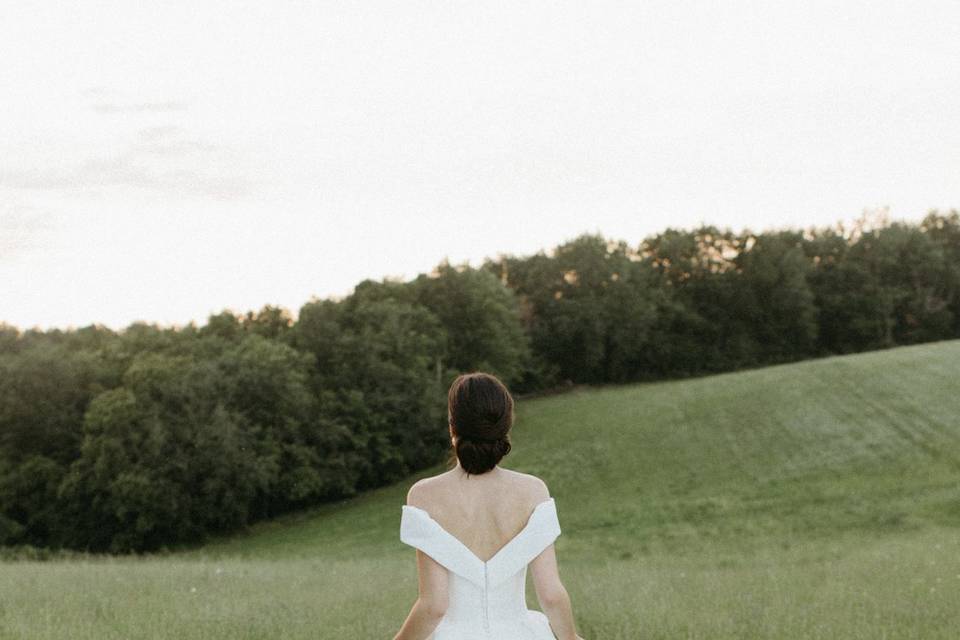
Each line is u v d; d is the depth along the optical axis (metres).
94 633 7.39
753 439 48.66
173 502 53.25
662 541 32.38
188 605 9.37
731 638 7.16
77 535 56.44
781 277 93.81
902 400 49.34
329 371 65.19
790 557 22.39
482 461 3.40
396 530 48.00
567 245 95.19
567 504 44.03
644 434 54.00
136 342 66.38
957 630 7.38
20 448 60.06
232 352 61.56
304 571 15.71
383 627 7.71
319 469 59.25
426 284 76.12
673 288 96.75
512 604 3.38
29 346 77.88
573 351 89.56
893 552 19.19
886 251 95.81
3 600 9.75
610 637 7.23
